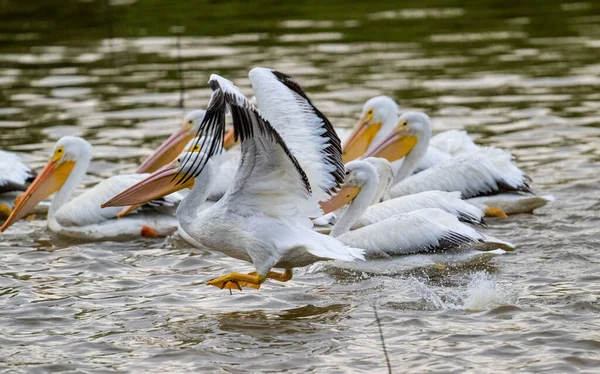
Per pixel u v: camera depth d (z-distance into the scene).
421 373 9.09
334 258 10.44
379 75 24.47
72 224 15.10
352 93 22.81
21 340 10.23
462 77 24.34
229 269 12.92
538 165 17.72
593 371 9.03
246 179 10.73
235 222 10.96
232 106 9.40
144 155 19.00
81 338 10.27
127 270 12.95
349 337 10.11
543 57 26.16
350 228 13.80
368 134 17.73
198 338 10.20
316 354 9.65
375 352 9.66
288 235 10.84
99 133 20.47
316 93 22.78
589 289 11.38
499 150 16.16
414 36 28.86
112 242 14.67
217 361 9.54
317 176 11.09
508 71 24.86
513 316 10.54
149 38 29.05
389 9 32.53
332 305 11.21
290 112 11.41
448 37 28.66
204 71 24.97
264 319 10.77
